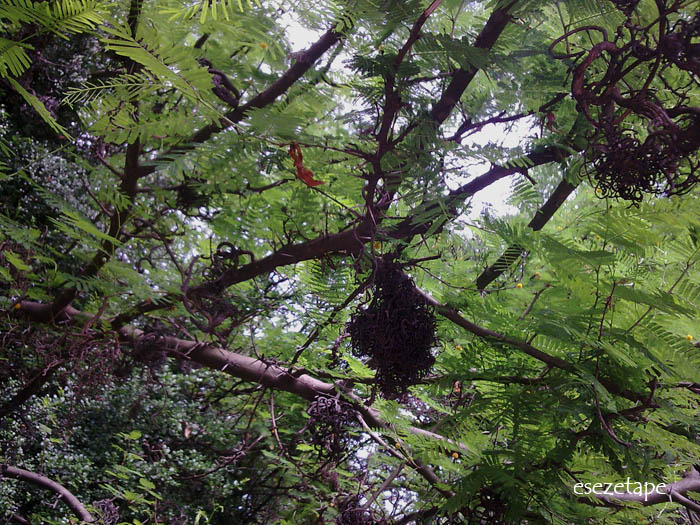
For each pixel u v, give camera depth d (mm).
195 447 6902
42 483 5059
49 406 5395
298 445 4605
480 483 2986
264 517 6711
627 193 2113
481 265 4004
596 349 2867
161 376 6383
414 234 3146
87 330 4320
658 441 2801
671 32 2021
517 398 2990
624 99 2088
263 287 4941
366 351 2564
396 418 3928
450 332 3605
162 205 5301
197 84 2076
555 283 3168
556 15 2736
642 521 3625
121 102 2764
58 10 1838
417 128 2590
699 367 2764
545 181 3648
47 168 5363
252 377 4500
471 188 2922
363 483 4676
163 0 2635
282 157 2873
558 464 2969
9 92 5441
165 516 6094
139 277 4047
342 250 3562
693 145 1997
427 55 2543
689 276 3008
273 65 3746
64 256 5270
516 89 2834
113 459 6172
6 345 4629
